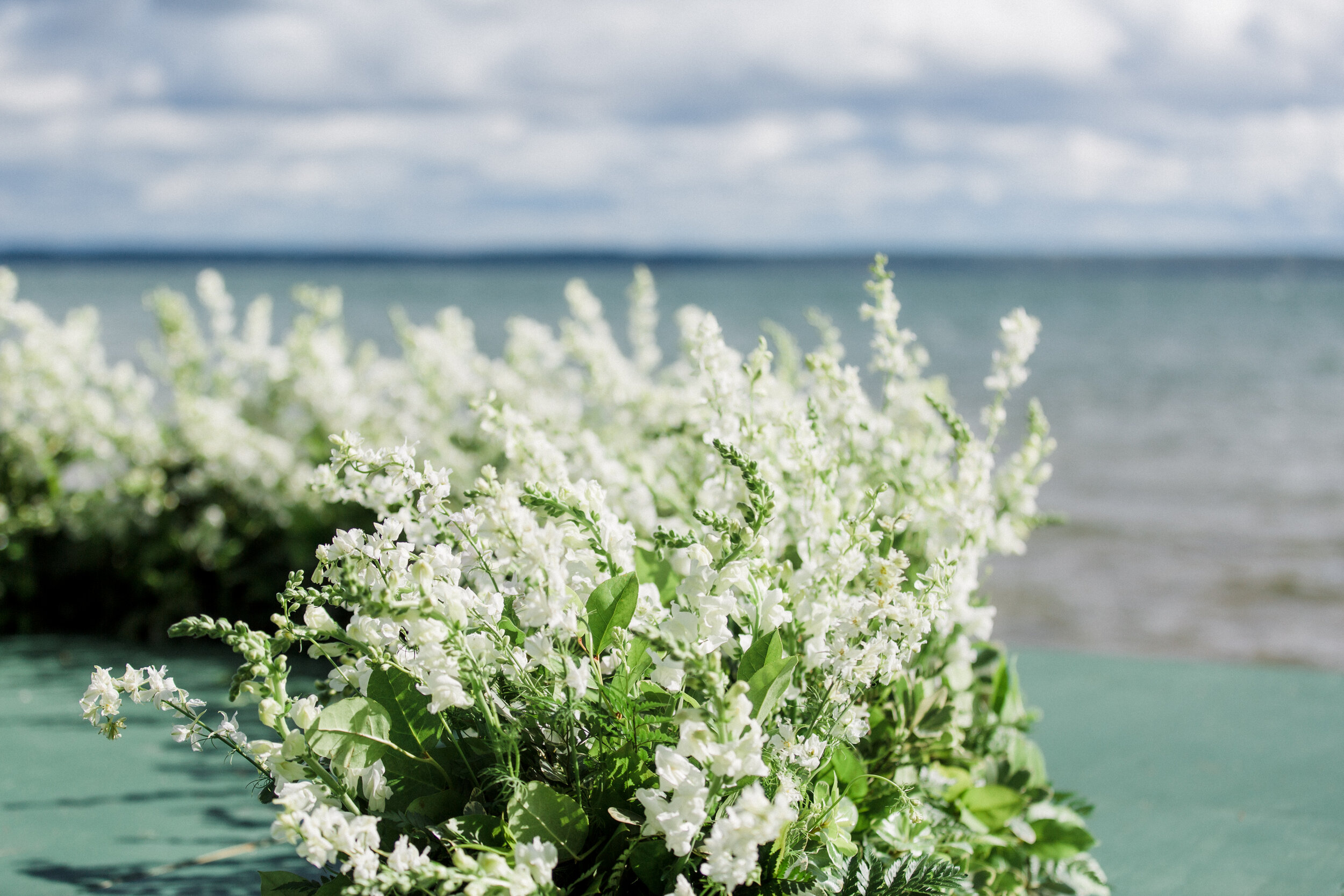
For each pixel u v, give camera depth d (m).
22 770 2.92
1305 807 2.85
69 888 2.23
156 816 2.63
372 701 1.56
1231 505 9.37
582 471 2.62
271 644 1.51
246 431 4.68
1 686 3.69
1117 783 3.04
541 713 1.62
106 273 124.38
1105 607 6.45
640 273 4.45
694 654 1.36
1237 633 5.90
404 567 1.56
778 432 2.16
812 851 1.63
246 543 4.52
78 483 4.80
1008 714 2.32
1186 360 23.80
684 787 1.38
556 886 1.50
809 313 2.78
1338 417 14.55
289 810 1.37
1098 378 19.88
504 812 1.54
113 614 4.58
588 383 4.16
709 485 2.07
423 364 4.74
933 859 1.70
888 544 1.90
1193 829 2.71
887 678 1.68
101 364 5.13
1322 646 5.65
